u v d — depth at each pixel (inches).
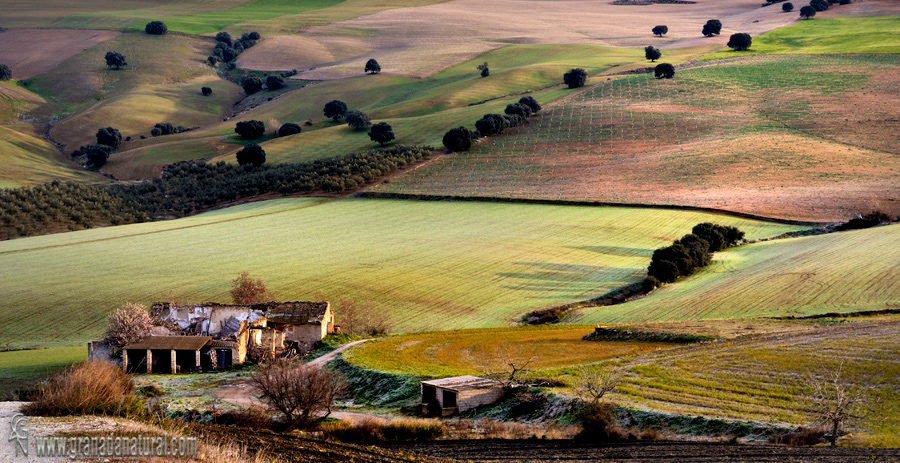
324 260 3154.5
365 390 1471.5
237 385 1542.8
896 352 1355.8
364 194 4591.5
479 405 1283.2
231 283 2790.4
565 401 1191.6
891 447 932.6
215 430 865.5
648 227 3558.1
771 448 932.0
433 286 2758.4
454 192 4456.2
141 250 3437.5
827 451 908.0
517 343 1841.8
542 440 1034.7
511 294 2659.9
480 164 5147.6
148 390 1434.5
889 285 2210.9
